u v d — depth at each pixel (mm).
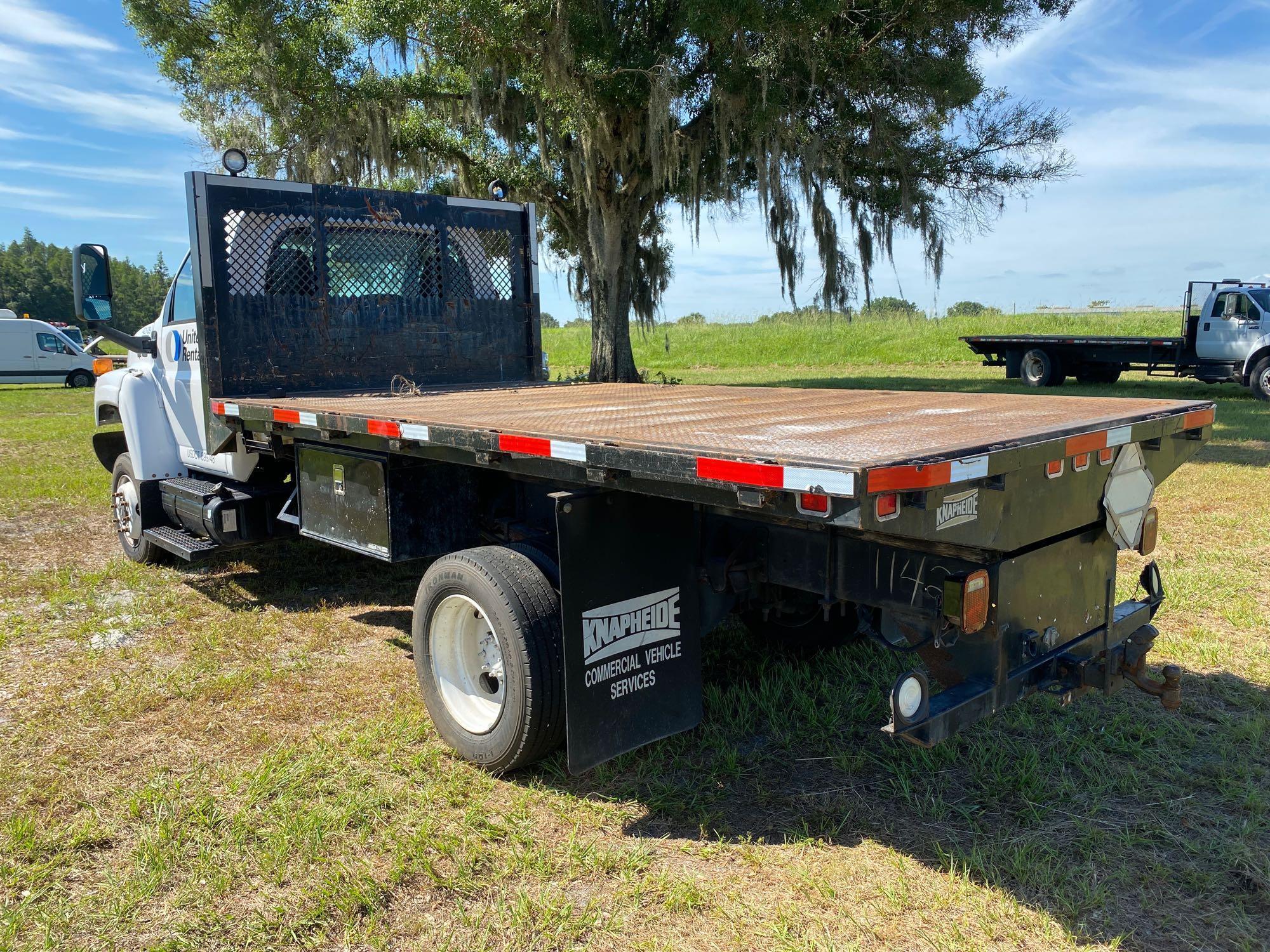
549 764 3291
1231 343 16922
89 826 2877
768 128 15062
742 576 3117
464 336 5836
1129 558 5945
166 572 5996
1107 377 19969
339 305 5285
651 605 3021
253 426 4492
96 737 3541
